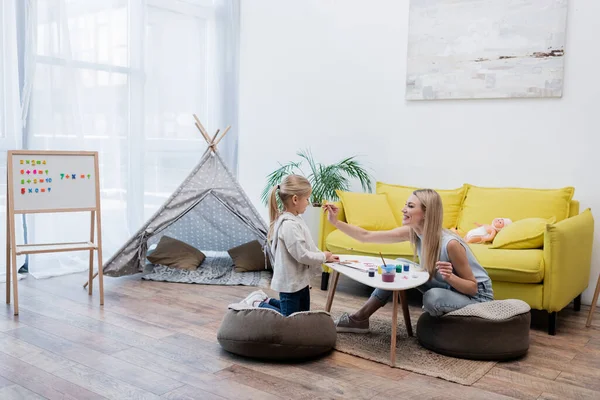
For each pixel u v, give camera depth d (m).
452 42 4.22
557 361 2.74
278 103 5.22
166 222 4.01
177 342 2.85
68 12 4.22
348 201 4.11
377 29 4.62
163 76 4.97
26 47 3.93
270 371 2.51
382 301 3.04
